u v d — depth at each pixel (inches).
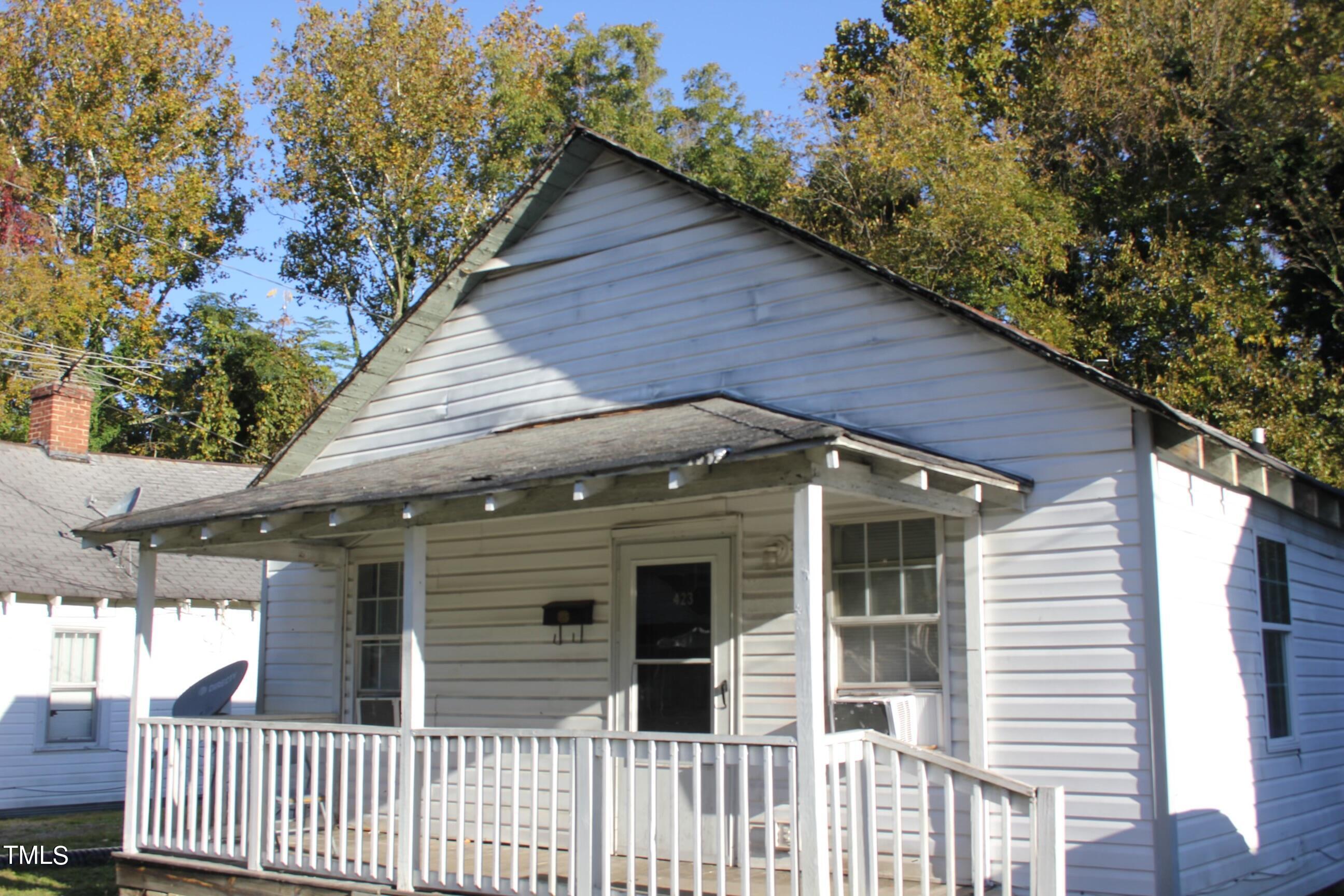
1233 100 870.4
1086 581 291.6
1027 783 291.7
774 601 340.5
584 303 406.0
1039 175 943.0
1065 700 290.0
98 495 778.2
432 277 1186.6
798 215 951.0
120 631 709.9
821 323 346.6
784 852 321.1
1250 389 765.9
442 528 426.6
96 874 439.8
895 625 321.4
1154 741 276.7
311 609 473.4
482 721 402.0
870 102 970.1
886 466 264.2
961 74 1055.6
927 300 320.2
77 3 1175.6
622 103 1310.3
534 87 1226.0
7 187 1096.2
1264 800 335.3
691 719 353.4
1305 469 730.8
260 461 1230.3
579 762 276.2
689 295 378.6
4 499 725.9
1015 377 309.1
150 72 1214.3
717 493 256.1
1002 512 306.0
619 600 373.7
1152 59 908.6
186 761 360.2
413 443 442.0
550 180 410.3
